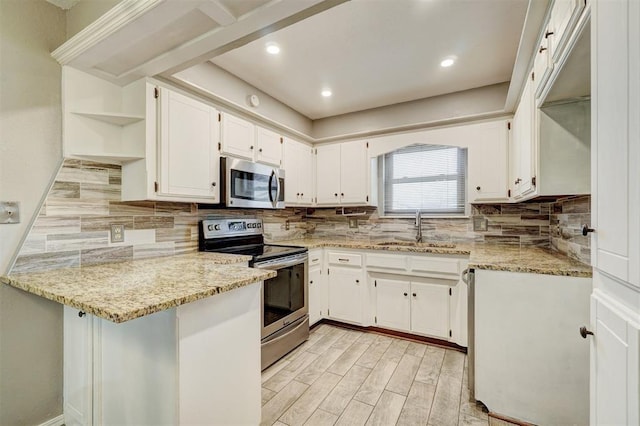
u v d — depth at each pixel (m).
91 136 1.78
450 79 2.66
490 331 1.72
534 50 1.71
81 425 1.56
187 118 2.07
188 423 1.17
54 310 1.64
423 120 3.06
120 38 1.43
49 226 1.62
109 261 1.86
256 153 2.74
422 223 3.28
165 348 1.17
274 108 3.06
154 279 1.38
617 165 0.77
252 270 1.59
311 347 2.62
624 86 0.73
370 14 1.81
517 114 2.35
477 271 1.77
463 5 1.73
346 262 3.06
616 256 0.79
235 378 1.39
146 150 1.82
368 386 2.01
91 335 1.48
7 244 1.49
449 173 3.20
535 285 1.61
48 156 1.62
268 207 2.80
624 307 0.77
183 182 2.04
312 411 1.76
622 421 0.76
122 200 1.92
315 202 3.64
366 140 3.34
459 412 1.75
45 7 1.62
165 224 2.20
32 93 1.57
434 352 2.52
